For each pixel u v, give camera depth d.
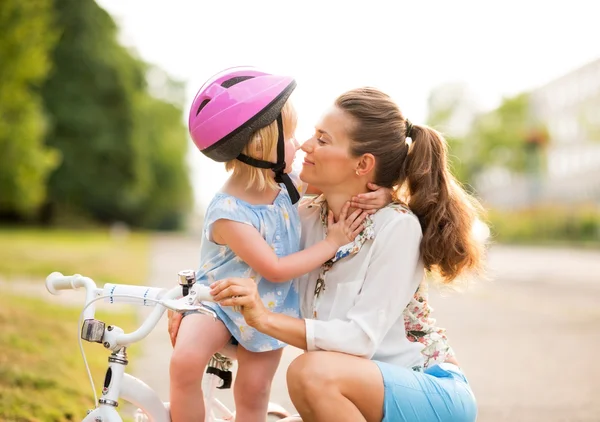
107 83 37.62
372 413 2.45
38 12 20.75
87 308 2.23
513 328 8.42
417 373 2.54
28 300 7.81
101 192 38.53
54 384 4.56
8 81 20.56
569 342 7.51
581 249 32.47
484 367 6.22
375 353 2.60
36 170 26.20
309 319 2.46
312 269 2.56
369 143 2.62
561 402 5.09
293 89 2.59
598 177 45.06
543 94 52.88
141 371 5.48
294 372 2.43
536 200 49.62
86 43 37.16
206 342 2.50
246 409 2.65
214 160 2.58
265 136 2.53
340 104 2.67
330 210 2.76
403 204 2.70
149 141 47.09
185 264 15.98
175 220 57.28
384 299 2.54
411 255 2.58
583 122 47.41
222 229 2.52
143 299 2.21
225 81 2.54
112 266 13.75
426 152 2.69
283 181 2.62
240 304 2.29
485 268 2.84
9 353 5.11
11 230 31.03
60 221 40.16
